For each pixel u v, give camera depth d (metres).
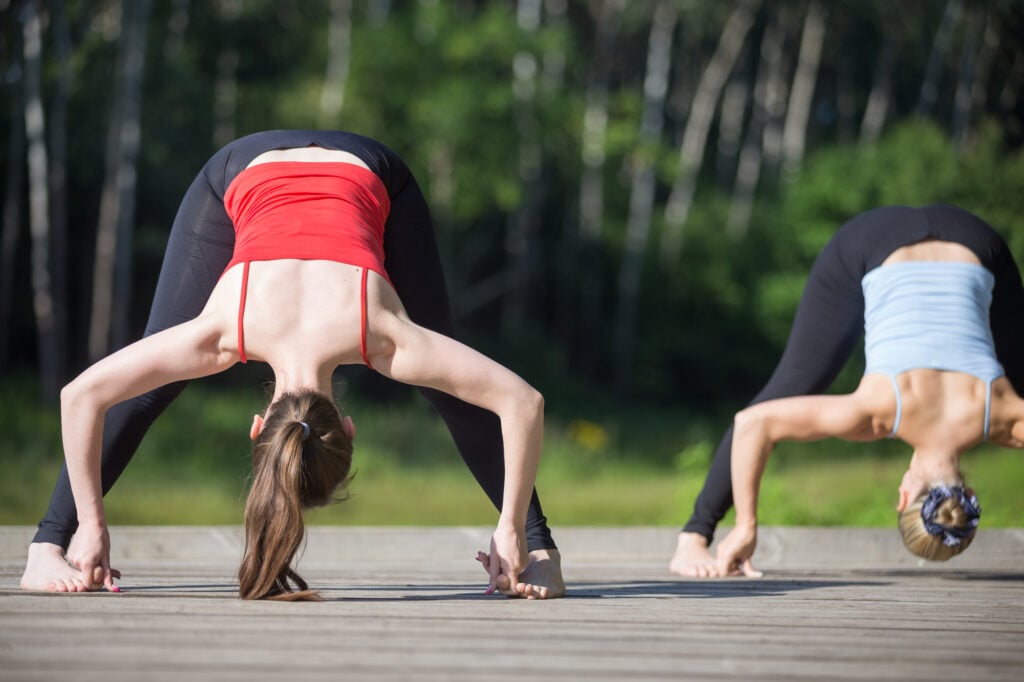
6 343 27.00
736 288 37.47
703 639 3.30
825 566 7.03
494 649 3.06
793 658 3.03
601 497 18.89
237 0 29.11
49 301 24.30
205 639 3.12
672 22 36.75
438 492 19.53
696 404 38.19
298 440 3.83
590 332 38.41
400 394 30.25
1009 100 31.41
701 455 10.97
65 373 26.39
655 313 38.09
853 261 5.82
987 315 5.62
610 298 39.69
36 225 24.19
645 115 36.81
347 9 31.23
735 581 5.56
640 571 6.25
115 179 25.11
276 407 3.91
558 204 38.41
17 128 25.36
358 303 3.97
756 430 5.62
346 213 4.21
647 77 40.00
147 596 4.17
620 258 38.50
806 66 38.53
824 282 5.93
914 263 5.65
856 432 5.48
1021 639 3.43
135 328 29.28
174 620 3.46
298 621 3.49
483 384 4.08
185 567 6.05
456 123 29.89
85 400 4.10
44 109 26.16
